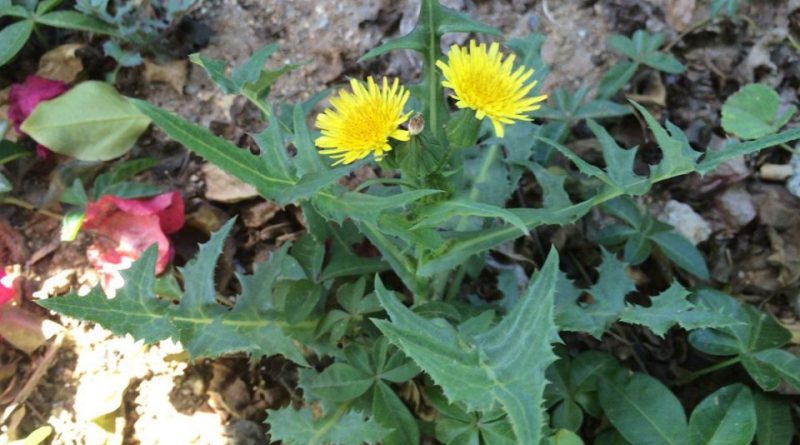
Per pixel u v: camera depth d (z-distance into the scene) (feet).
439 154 0.54
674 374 0.74
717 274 0.77
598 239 0.76
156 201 0.74
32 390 0.72
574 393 0.68
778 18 0.86
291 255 0.70
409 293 0.75
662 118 0.83
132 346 0.73
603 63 0.85
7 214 0.78
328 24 0.85
